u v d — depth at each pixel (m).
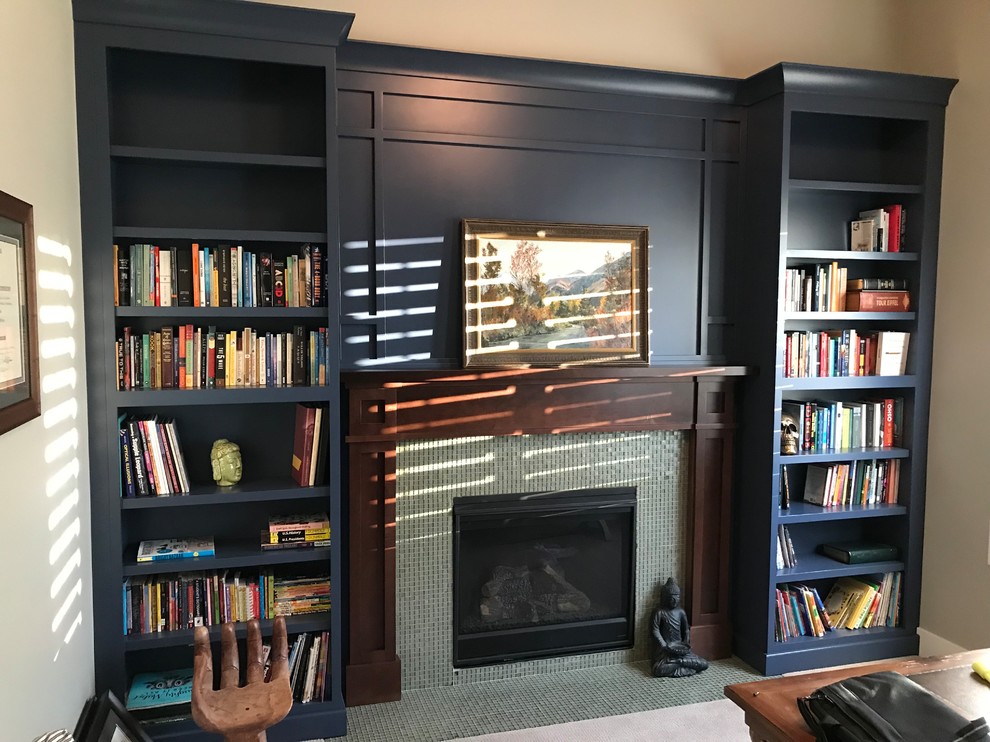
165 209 2.75
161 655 2.83
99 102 2.43
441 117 3.00
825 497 3.47
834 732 1.74
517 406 3.06
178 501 2.56
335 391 2.69
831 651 3.35
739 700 2.03
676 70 3.34
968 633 3.27
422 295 3.01
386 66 2.89
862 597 3.46
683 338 3.36
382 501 2.97
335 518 2.73
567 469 3.22
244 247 2.82
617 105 3.19
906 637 3.49
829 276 3.37
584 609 3.32
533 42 3.15
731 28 3.40
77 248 2.39
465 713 2.91
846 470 3.48
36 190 2.01
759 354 3.30
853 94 3.19
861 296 3.34
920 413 3.44
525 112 3.10
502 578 3.22
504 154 3.08
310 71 2.81
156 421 2.62
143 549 2.66
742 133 3.36
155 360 2.59
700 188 3.34
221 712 2.04
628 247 3.21
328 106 2.59
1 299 1.66
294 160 2.60
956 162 3.30
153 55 2.68
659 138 3.27
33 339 1.86
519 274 3.07
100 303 2.47
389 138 2.93
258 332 2.86
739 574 3.45
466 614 3.16
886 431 3.51
